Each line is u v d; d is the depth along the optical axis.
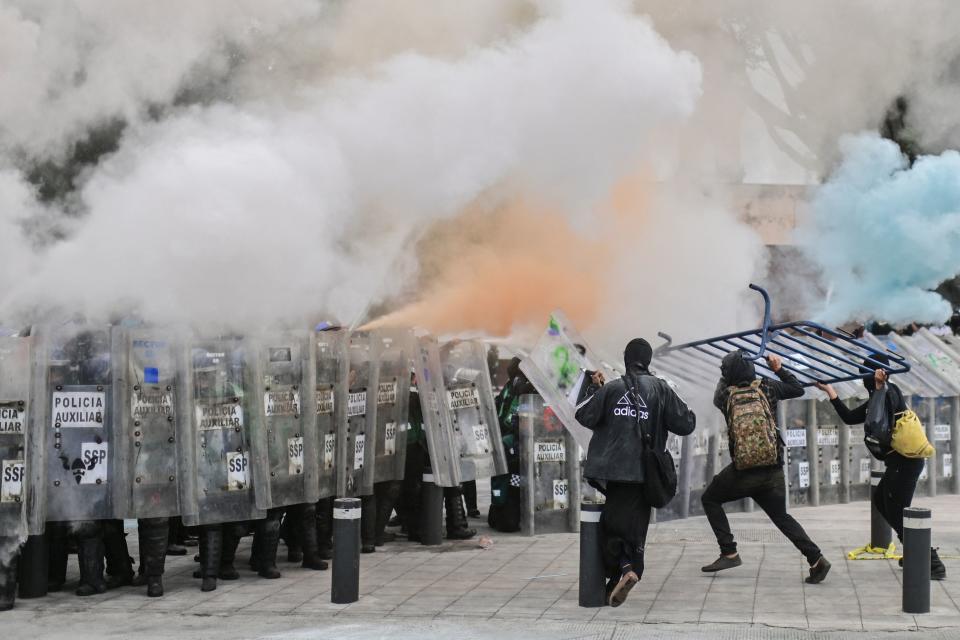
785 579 8.83
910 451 8.65
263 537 9.00
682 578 8.90
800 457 13.02
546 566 9.57
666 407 7.73
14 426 7.83
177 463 8.27
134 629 7.32
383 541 10.65
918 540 7.63
